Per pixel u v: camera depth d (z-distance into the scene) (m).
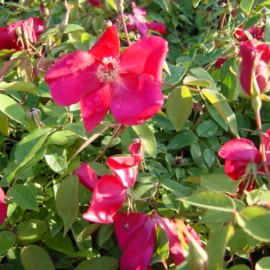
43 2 0.41
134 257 0.21
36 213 0.25
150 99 0.22
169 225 0.21
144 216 0.22
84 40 0.33
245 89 0.20
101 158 0.29
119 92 0.23
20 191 0.24
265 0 0.36
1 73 0.28
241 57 0.20
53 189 0.26
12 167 0.24
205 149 0.30
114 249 0.24
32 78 0.31
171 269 0.22
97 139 0.31
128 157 0.21
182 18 0.46
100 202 0.21
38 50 0.34
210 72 0.35
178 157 0.30
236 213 0.17
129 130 0.27
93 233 0.25
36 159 0.24
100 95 0.23
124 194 0.22
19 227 0.24
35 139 0.23
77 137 0.26
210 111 0.28
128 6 0.48
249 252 0.22
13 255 0.24
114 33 0.23
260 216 0.17
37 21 0.36
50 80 0.23
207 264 0.16
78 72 0.23
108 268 0.22
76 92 0.23
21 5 0.44
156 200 0.25
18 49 0.32
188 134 0.30
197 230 0.24
